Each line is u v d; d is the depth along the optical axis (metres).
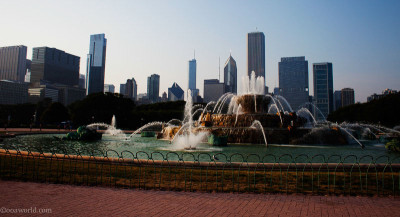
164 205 8.90
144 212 8.19
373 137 47.22
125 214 7.99
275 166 14.24
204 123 38.34
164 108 128.38
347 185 11.54
